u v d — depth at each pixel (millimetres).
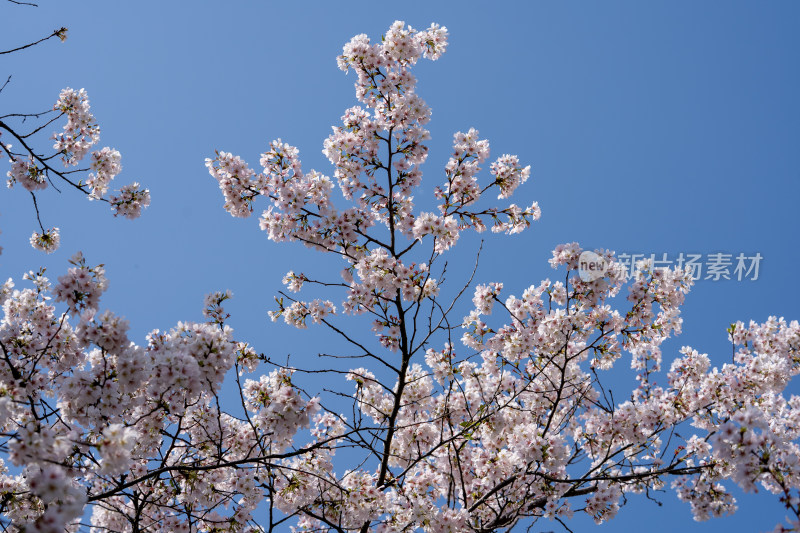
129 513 7578
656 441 7613
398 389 7230
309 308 7738
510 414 8141
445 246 7430
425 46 7918
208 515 7297
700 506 6977
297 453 5828
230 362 5527
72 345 6184
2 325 6250
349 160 7887
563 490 6844
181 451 7359
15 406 5004
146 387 5984
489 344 7984
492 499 7434
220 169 7645
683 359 7906
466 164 7703
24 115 6410
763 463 4770
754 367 7336
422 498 6812
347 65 7793
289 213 7430
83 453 5523
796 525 4422
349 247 7574
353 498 6852
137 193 8031
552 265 7426
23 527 4352
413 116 7715
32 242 7668
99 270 5797
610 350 8039
